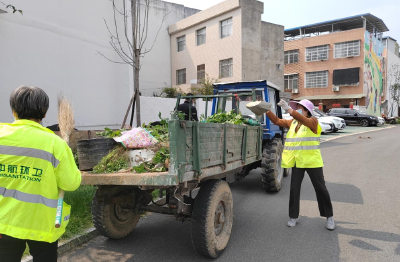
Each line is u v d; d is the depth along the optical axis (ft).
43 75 26.89
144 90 75.66
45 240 6.85
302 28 119.75
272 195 20.66
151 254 12.34
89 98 31.65
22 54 25.08
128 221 13.94
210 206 11.12
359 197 19.58
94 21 31.89
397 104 137.18
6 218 6.62
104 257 12.08
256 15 66.54
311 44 113.80
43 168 6.81
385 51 135.23
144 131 11.32
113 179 9.95
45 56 27.02
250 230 14.66
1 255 6.83
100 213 12.49
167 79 79.82
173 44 79.56
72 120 11.28
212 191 11.43
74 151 15.10
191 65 75.10
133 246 13.08
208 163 11.01
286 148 15.10
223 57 67.72
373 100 116.47
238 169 14.94
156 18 77.20
